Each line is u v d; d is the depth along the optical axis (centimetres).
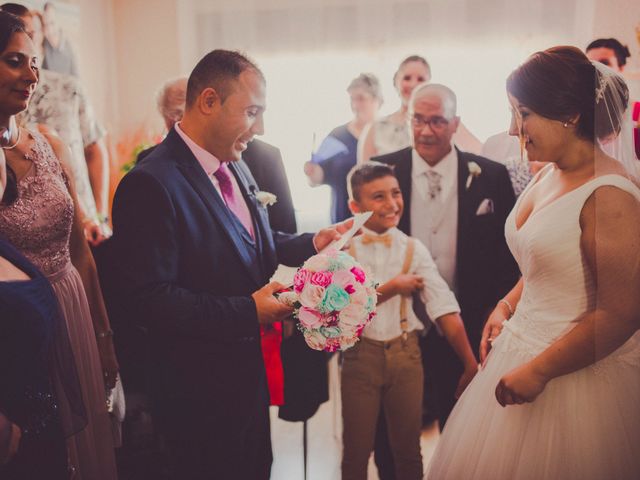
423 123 233
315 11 463
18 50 160
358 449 213
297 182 429
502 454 152
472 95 429
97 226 287
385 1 453
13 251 137
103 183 342
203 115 159
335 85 465
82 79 456
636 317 131
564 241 140
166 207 152
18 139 173
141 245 151
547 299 147
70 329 183
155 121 495
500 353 159
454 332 220
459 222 236
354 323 151
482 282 236
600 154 138
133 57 495
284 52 471
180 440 167
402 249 224
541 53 143
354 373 213
